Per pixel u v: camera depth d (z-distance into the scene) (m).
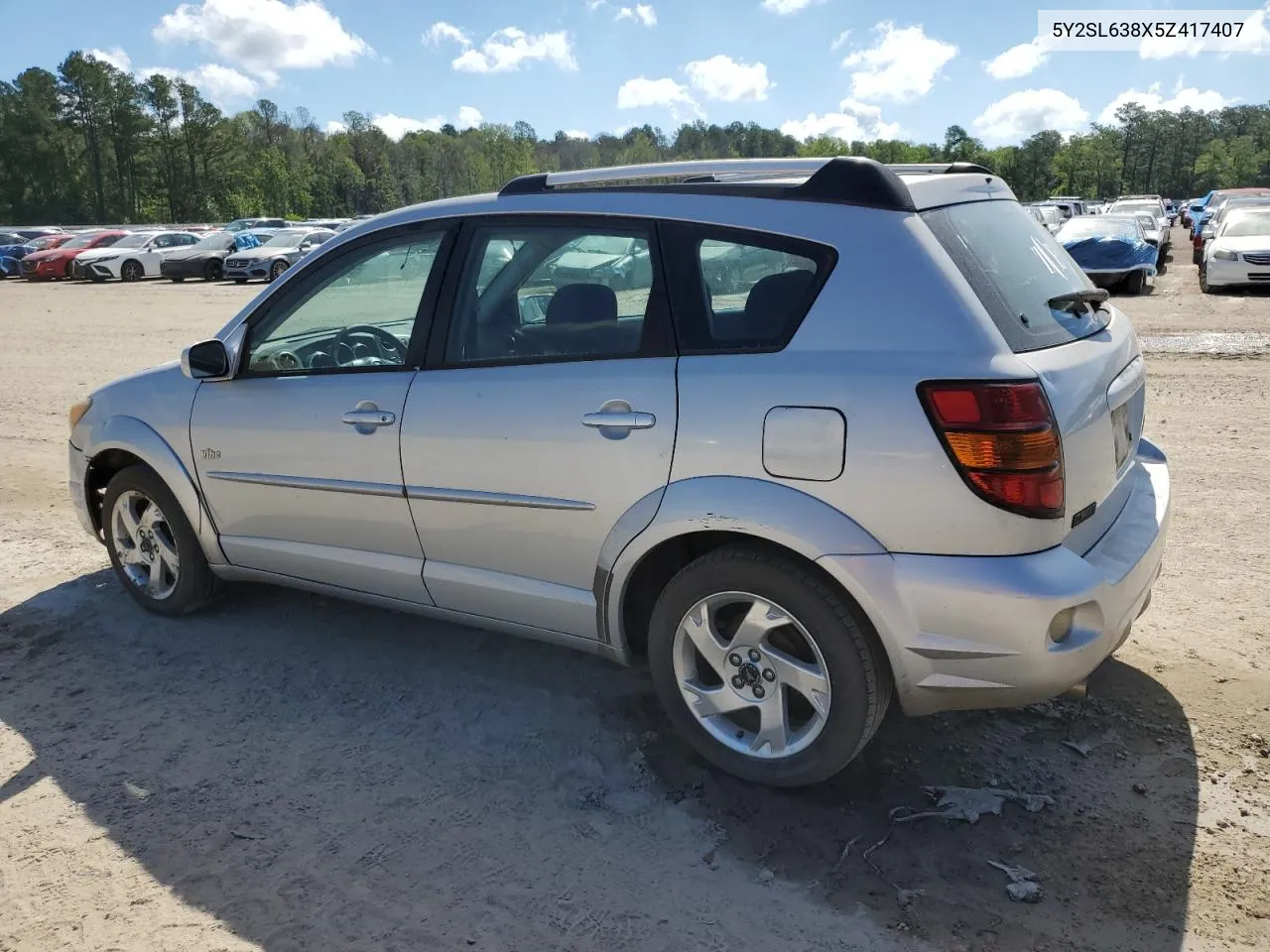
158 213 118.44
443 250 3.48
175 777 3.21
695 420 2.87
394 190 135.25
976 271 2.75
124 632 4.32
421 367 3.48
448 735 3.43
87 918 2.57
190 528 4.24
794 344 2.78
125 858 2.81
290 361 3.86
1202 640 3.94
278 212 113.38
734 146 174.38
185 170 120.38
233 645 4.17
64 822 2.98
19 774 3.24
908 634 2.66
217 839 2.88
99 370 11.93
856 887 2.63
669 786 3.10
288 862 2.78
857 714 2.78
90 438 4.40
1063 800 2.98
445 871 2.73
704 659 3.12
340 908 2.59
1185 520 5.32
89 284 28.89
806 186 2.91
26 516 6.05
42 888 2.69
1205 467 6.26
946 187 2.98
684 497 2.89
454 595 3.55
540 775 3.18
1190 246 34.00
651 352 3.00
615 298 3.09
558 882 2.68
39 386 10.84
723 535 3.01
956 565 2.59
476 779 3.16
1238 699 3.50
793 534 2.71
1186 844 2.77
